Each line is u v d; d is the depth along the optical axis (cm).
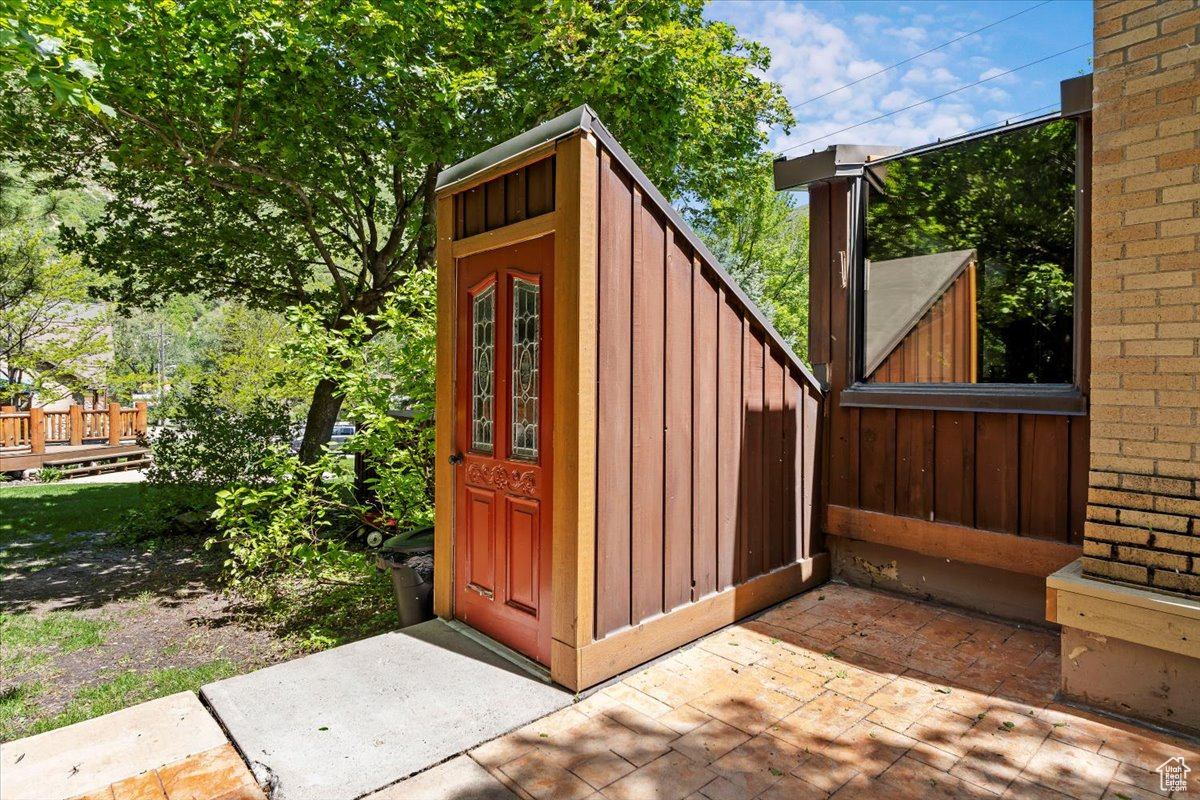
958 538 355
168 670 459
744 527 349
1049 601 260
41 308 1552
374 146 784
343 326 962
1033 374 342
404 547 411
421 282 547
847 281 409
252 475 862
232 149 789
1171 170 234
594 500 266
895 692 266
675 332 304
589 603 265
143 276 1036
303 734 227
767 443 367
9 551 799
